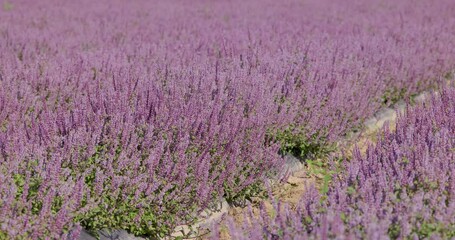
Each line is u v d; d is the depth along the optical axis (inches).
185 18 448.8
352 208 120.3
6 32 339.3
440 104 194.2
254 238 118.5
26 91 198.2
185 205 156.2
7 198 122.6
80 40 327.6
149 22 422.9
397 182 130.2
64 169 140.7
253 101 198.5
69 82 219.5
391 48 313.0
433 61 313.0
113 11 494.6
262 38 321.7
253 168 182.5
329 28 394.9
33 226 122.3
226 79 216.7
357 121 233.9
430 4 577.9
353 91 239.1
